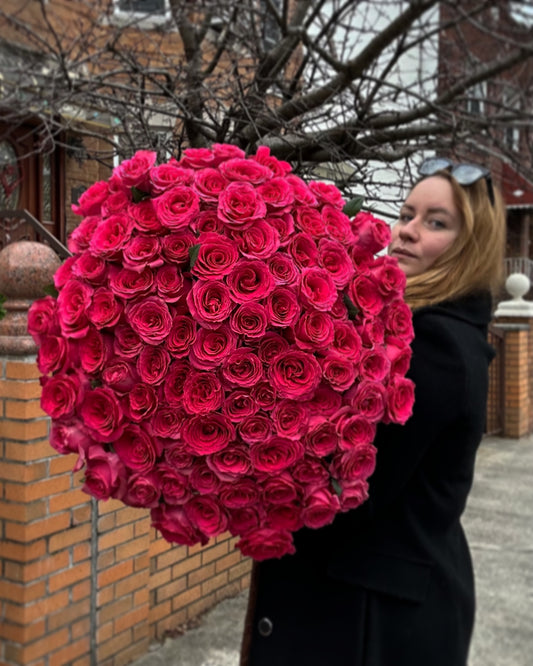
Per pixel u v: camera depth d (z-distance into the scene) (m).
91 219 1.43
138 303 1.28
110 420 1.26
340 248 1.38
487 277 1.59
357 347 1.32
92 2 5.44
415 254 1.61
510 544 4.65
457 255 1.58
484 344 1.57
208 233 1.29
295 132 4.06
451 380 1.44
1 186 7.17
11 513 2.46
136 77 4.38
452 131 4.23
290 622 1.52
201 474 1.28
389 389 1.33
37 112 4.29
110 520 2.79
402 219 1.70
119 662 2.88
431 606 1.49
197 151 1.49
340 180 4.30
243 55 4.72
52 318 1.37
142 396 1.28
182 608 3.32
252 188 1.35
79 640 2.68
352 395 1.31
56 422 1.33
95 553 2.73
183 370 1.27
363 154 4.48
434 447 1.50
